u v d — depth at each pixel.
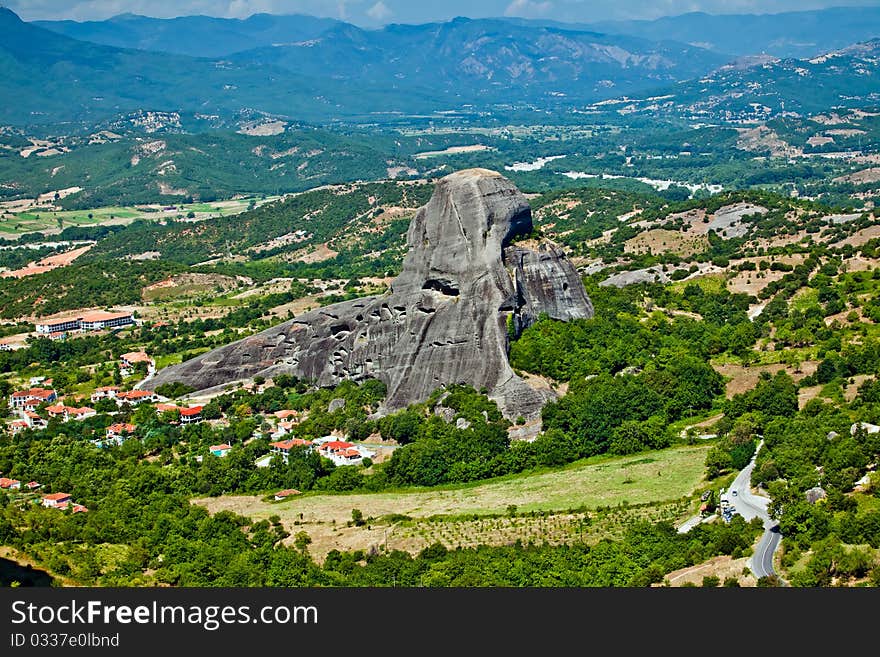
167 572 174.88
